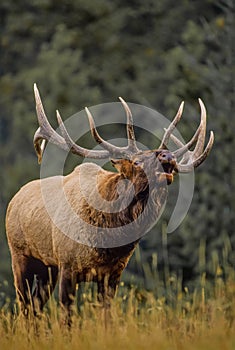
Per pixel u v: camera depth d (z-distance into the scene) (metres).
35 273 34.41
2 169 69.75
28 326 30.53
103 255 31.00
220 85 57.78
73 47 72.94
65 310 30.83
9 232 34.44
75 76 67.94
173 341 26.58
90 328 28.28
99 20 73.50
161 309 29.95
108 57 72.31
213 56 59.84
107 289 31.55
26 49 75.94
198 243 54.03
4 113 74.06
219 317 28.45
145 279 52.81
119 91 68.56
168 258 54.19
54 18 75.06
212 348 25.56
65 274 31.62
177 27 72.44
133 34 73.19
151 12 72.88
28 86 68.69
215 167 55.84
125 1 73.88
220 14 70.06
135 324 27.97
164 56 68.69
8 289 50.12
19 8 76.06
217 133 56.19
